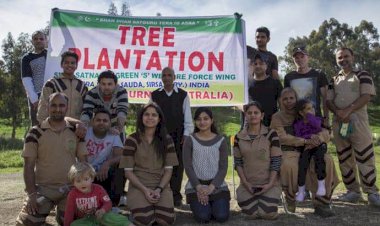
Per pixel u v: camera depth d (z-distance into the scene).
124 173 5.62
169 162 5.34
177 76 7.02
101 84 5.84
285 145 5.90
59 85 5.89
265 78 6.78
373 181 6.24
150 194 5.12
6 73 31.94
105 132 5.75
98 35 6.93
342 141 6.52
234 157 5.79
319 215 5.67
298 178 5.68
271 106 6.71
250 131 5.76
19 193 7.40
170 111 6.30
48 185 5.01
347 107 6.28
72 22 6.87
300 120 5.89
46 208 4.97
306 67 6.61
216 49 7.05
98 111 5.66
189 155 5.59
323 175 5.54
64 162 5.03
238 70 7.03
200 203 5.38
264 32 7.18
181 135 6.34
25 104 31.89
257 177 5.61
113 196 5.79
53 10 6.83
